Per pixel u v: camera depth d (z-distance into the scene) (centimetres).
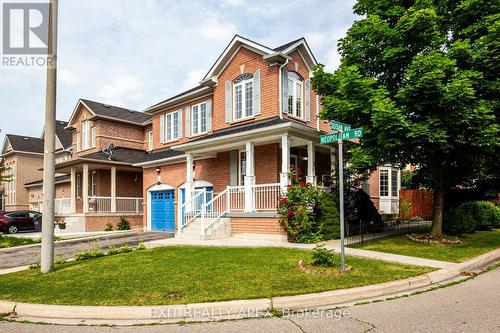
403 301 636
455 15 1235
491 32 1095
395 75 1300
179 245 1270
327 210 1364
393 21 1348
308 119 1803
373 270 812
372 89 1188
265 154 1627
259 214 1401
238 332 503
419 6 1216
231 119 1798
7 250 1516
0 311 634
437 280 789
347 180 1560
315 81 1431
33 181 4041
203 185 1889
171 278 771
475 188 1952
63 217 2411
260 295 633
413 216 2452
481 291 696
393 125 1074
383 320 536
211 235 1420
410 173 2761
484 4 1155
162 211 2167
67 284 763
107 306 607
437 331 486
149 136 2911
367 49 1301
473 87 1150
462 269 875
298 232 1294
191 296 644
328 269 809
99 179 2559
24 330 543
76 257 1097
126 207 2534
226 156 1783
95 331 530
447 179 1343
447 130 1071
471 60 1116
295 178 1383
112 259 1035
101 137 2711
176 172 2062
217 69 1877
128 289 702
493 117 1030
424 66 1054
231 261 925
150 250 1181
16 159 4006
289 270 812
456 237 1407
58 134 3744
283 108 1628
